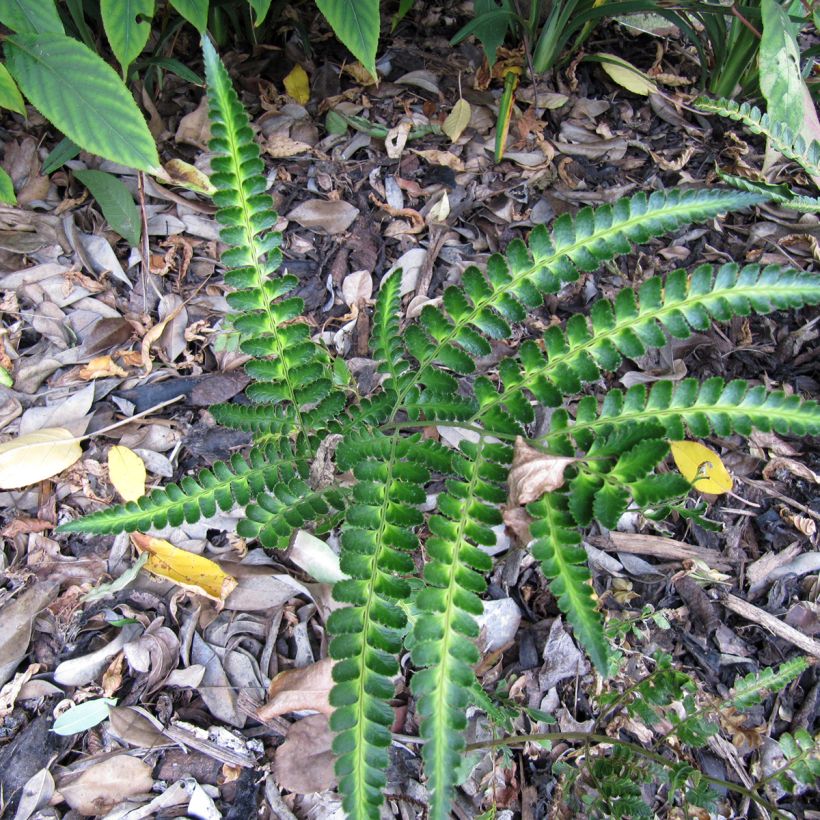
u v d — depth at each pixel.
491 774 0.56
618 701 0.55
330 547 0.60
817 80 0.83
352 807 0.40
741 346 0.71
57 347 0.70
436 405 0.51
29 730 0.56
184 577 0.60
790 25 0.65
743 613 0.62
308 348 0.52
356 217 0.77
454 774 0.42
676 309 0.47
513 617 0.61
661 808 0.56
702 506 0.53
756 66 0.81
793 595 0.63
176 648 0.59
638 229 0.47
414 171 0.79
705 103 0.68
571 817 0.54
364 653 0.42
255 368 0.52
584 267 0.48
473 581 0.43
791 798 0.57
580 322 0.48
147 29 0.62
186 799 0.55
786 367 0.71
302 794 0.55
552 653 0.60
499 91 0.84
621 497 0.44
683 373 0.69
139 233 0.72
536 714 0.56
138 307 0.72
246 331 0.51
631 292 0.47
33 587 0.60
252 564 0.62
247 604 0.61
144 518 0.50
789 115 0.66
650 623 0.62
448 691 0.41
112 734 0.56
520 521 0.48
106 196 0.72
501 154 0.78
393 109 0.82
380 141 0.81
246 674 0.59
